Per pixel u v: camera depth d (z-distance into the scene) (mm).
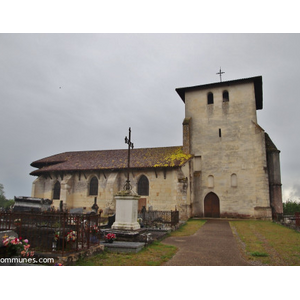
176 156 25484
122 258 8148
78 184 27156
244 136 26078
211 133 27422
